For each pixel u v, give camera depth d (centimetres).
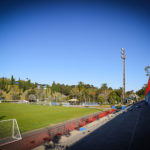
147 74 4772
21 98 9756
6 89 10125
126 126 1579
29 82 11181
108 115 2606
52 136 1158
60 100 8775
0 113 3120
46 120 2172
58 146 962
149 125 1605
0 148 912
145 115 2434
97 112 3350
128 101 7894
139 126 1563
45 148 927
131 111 3138
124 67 3331
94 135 1230
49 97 9006
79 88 9075
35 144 968
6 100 8656
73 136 1201
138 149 893
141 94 12288
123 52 3291
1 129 1383
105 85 8750
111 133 1287
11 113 3123
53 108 4550
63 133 1283
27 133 1373
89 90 9238
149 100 3928
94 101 8369
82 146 959
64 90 11338
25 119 2281
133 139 1098
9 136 1179
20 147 931
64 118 2366
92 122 1894
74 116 2614
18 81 11681
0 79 11644
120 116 2412
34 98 8419
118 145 970
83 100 8062
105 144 993
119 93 7875
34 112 3331
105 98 7819
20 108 4434
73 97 8556
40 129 1556
